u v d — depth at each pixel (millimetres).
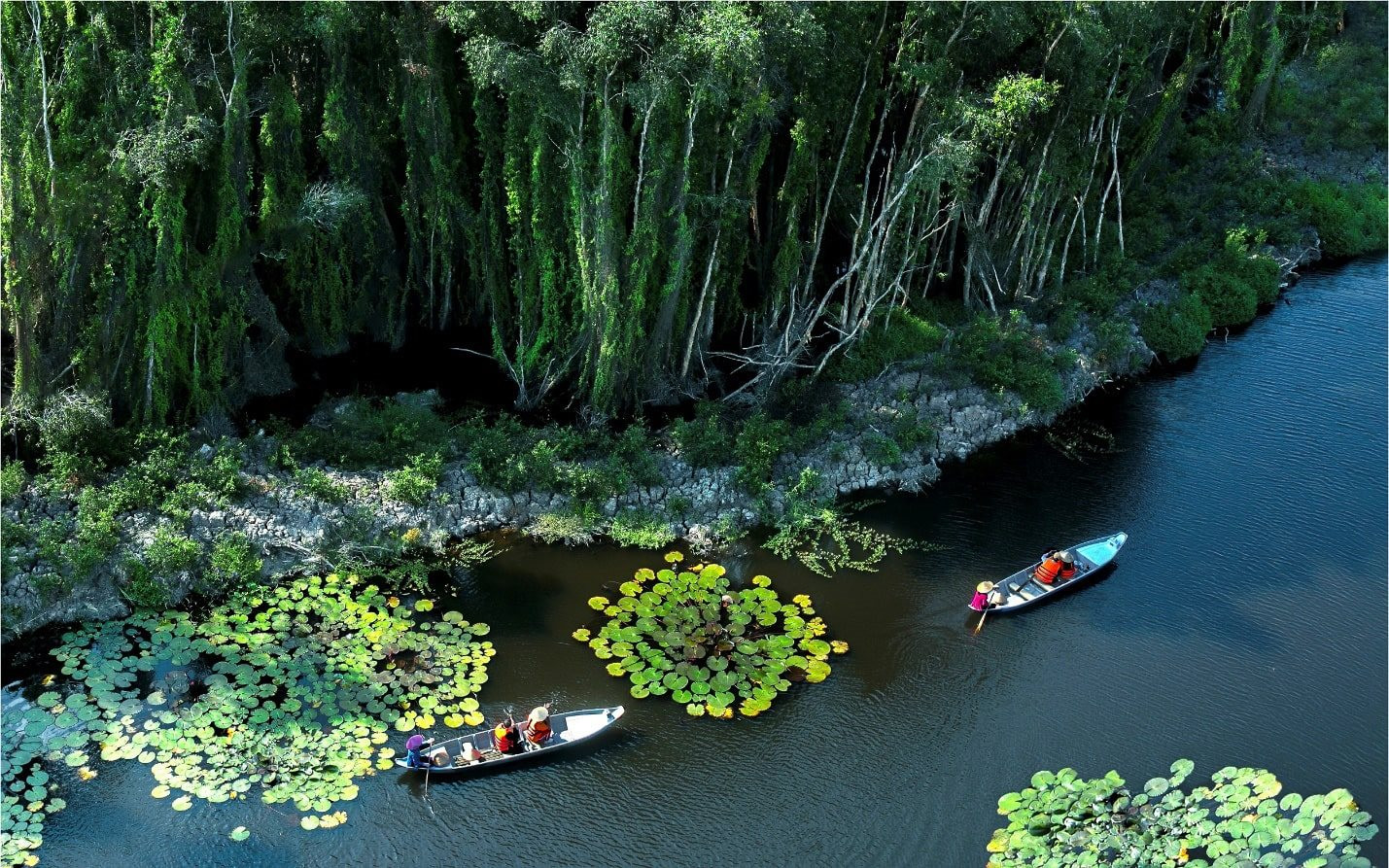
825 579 35781
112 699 30000
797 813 28281
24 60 34688
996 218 47875
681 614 33719
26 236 35219
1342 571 36875
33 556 32844
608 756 29469
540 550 36188
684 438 39594
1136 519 39156
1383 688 32438
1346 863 26547
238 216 37844
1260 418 45094
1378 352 49875
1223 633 34250
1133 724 31031
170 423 38812
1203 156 60375
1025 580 35750
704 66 36844
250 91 39656
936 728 30719
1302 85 66938
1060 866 26812
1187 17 52594
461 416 41625
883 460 40250
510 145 39219
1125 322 48750
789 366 43750
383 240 44344
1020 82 39844
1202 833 27609
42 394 36656
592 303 39625
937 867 27094
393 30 40719
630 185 39438
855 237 42469
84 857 26188
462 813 27844
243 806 27531
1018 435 43562
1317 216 58562
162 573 33188
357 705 30297
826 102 40438
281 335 41969
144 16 36688
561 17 37500
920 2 39812
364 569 34719
